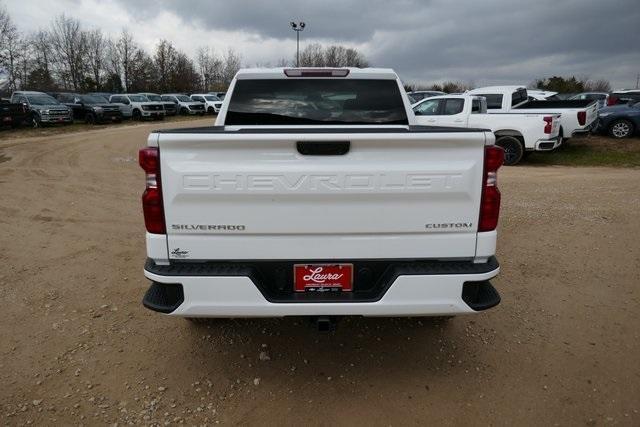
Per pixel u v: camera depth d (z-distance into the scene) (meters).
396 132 2.62
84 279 4.75
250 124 4.39
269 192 2.63
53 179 10.36
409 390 3.05
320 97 4.38
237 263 2.76
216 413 2.84
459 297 2.74
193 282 2.69
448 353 3.46
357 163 2.62
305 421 2.78
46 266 5.11
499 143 13.23
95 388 3.06
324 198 2.65
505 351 3.48
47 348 3.51
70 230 6.46
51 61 66.25
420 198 2.66
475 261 2.79
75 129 24.09
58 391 3.02
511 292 4.43
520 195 8.76
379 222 2.69
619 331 3.75
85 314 4.02
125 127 25.42
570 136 14.11
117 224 6.77
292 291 2.80
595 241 5.84
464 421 2.77
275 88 4.36
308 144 2.60
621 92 19.81
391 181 2.63
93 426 2.73
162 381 3.13
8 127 24.08
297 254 2.73
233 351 3.49
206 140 2.57
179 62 67.19
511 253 5.44
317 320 2.80
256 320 3.92
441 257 2.75
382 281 2.81
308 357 3.41
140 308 4.13
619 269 4.96
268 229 2.69
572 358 3.39
